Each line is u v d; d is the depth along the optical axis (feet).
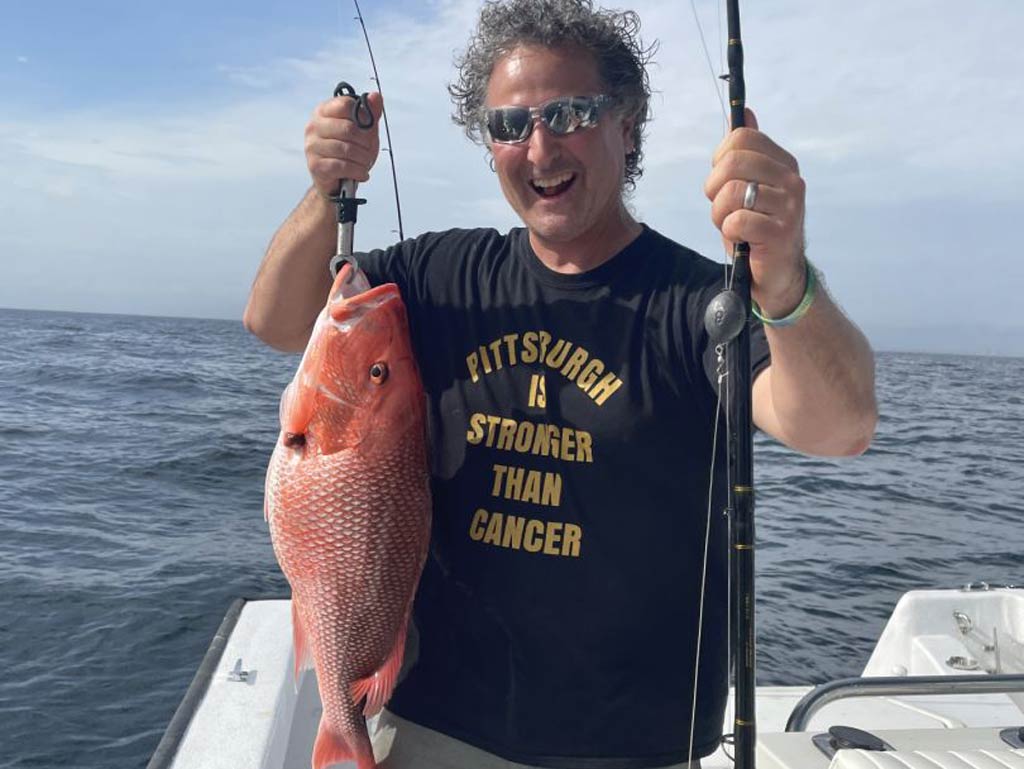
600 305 6.21
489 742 6.06
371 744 6.31
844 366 5.16
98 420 54.54
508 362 6.32
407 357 6.23
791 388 5.29
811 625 18.85
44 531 27.86
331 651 6.16
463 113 6.89
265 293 6.59
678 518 5.97
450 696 6.18
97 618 20.44
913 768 5.88
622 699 5.92
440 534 6.36
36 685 17.22
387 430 6.07
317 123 5.96
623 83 6.17
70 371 90.84
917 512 32.30
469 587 6.16
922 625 11.60
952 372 208.64
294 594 6.31
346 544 6.08
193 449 43.68
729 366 5.04
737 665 5.09
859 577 22.90
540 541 6.00
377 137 6.10
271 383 87.92
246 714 8.45
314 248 6.39
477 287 6.64
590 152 5.92
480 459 6.24
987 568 24.29
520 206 6.16
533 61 5.93
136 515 30.40
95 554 25.49
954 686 7.27
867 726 9.81
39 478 36.04
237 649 9.78
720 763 9.06
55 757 14.79
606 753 5.92
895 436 59.26
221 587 22.67
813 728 9.74
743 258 4.89
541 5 6.02
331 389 6.05
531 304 6.38
